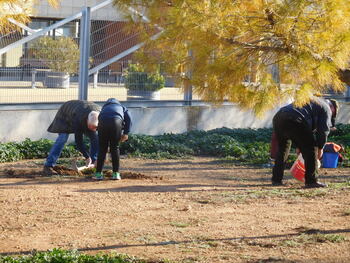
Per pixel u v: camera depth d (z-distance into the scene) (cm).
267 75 1156
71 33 2936
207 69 1170
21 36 2762
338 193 1830
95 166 2248
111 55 3030
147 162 2634
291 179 2197
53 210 1575
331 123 2127
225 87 1184
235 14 1153
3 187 1894
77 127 2158
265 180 2180
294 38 1148
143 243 1280
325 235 1323
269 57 1183
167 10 1202
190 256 1185
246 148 2958
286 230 1389
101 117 2042
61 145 2194
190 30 1155
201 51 1180
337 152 2483
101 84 3030
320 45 1142
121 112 2066
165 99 3278
